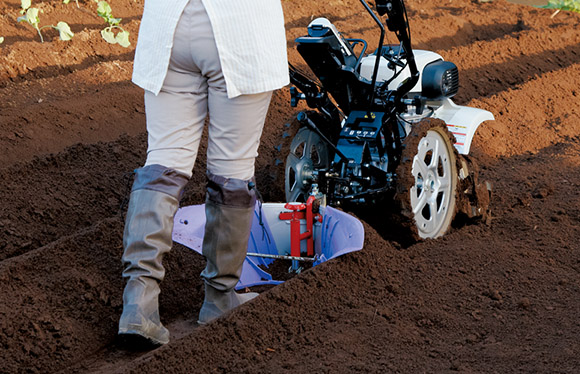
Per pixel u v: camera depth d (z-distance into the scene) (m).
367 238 3.74
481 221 4.41
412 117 4.60
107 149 5.10
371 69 4.64
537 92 7.26
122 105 5.91
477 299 3.45
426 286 3.56
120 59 7.39
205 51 2.78
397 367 2.82
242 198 2.99
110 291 3.38
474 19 10.14
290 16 9.36
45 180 4.58
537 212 4.64
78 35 7.31
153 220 2.86
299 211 3.73
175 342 2.84
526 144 6.26
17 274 3.30
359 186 3.95
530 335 3.10
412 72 3.92
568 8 11.20
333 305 3.32
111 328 3.19
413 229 3.92
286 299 3.22
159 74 2.84
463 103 7.51
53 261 3.46
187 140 2.94
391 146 4.10
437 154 4.17
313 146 4.31
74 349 3.01
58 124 5.41
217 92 2.87
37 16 7.83
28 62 6.68
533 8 11.01
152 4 2.86
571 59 9.18
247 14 2.77
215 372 2.81
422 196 4.08
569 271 3.80
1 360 2.85
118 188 4.77
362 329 3.13
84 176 4.72
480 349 2.97
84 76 6.45
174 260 3.65
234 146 2.95
